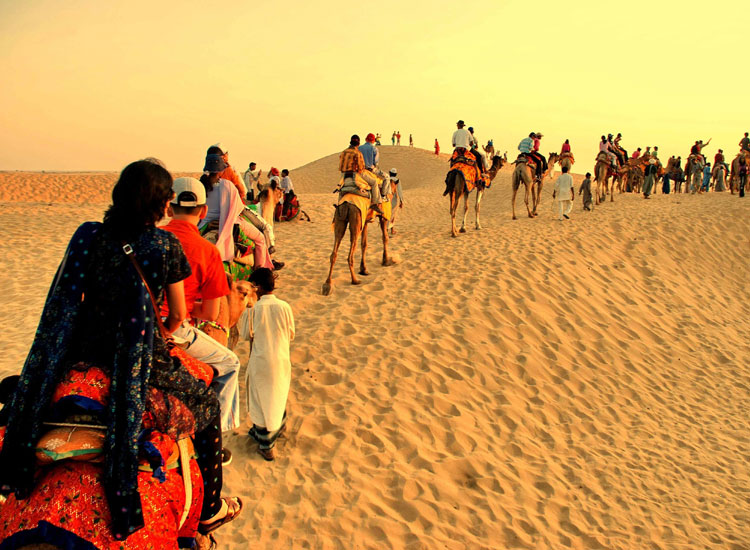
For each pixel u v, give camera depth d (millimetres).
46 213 23109
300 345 8812
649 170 25797
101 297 2467
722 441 8289
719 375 10445
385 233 13109
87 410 2377
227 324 5676
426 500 6016
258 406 6328
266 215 10477
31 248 16469
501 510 6098
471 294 11031
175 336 3352
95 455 2352
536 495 6457
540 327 10469
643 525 6223
